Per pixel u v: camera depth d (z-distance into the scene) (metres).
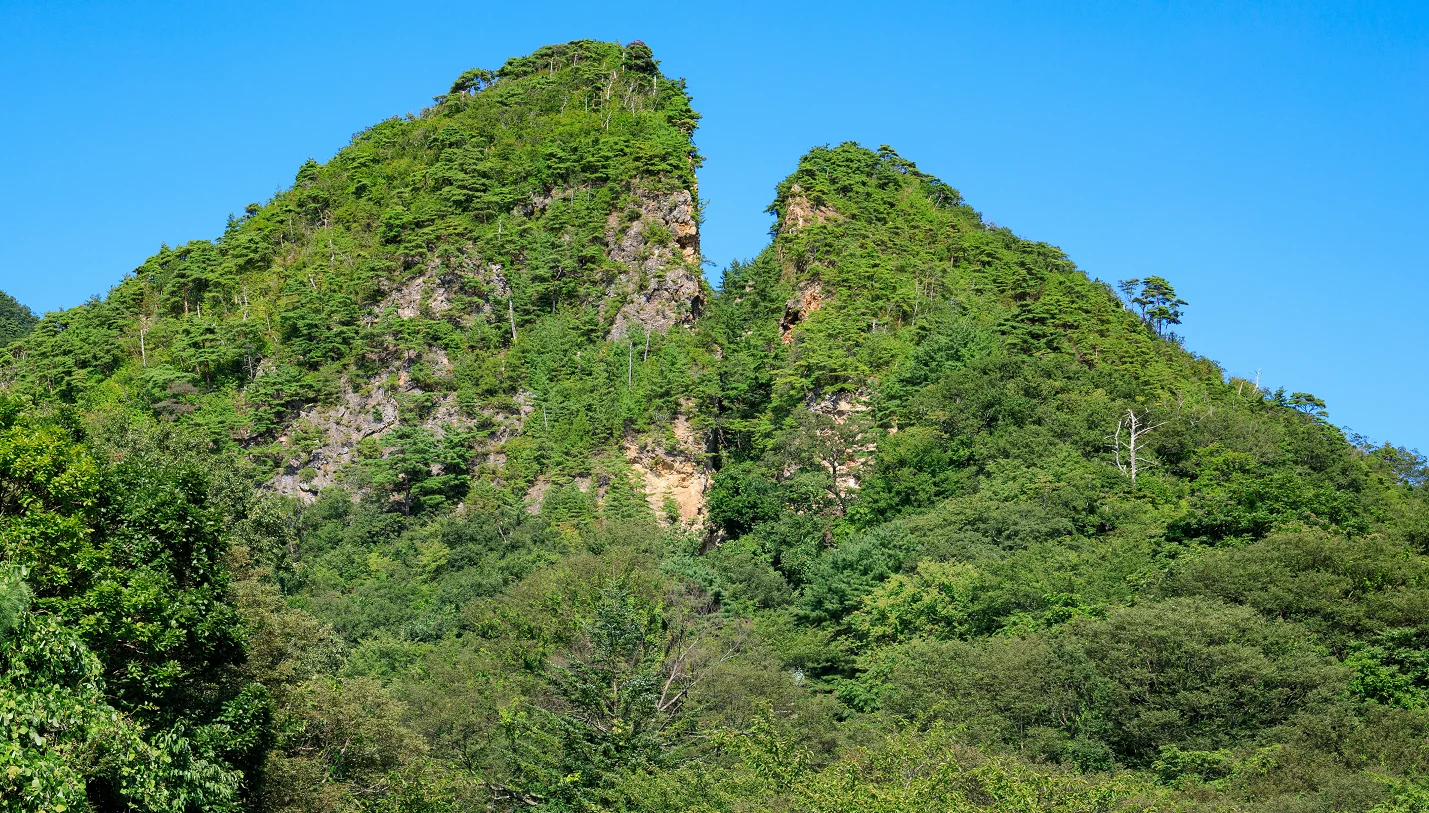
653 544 92.38
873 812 37.75
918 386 110.62
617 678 54.78
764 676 62.09
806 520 97.31
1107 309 129.75
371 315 120.25
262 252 131.88
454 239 125.00
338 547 98.50
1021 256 140.50
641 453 108.19
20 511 33.88
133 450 60.91
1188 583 63.09
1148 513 83.88
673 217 130.50
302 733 42.59
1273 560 63.03
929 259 135.12
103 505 35.41
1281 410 117.50
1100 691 53.06
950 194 150.12
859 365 113.31
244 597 46.97
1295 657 53.16
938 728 44.97
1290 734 49.03
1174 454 98.44
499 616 71.94
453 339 118.12
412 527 101.69
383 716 46.22
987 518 84.75
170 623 33.53
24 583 29.94
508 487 104.50
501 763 55.66
